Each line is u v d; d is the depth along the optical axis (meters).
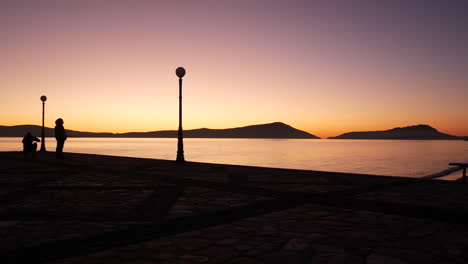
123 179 10.12
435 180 10.16
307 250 3.75
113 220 5.09
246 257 3.51
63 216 5.35
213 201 6.66
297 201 6.68
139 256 3.50
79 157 19.61
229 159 76.31
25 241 4.00
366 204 6.42
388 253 3.68
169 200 6.77
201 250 3.72
